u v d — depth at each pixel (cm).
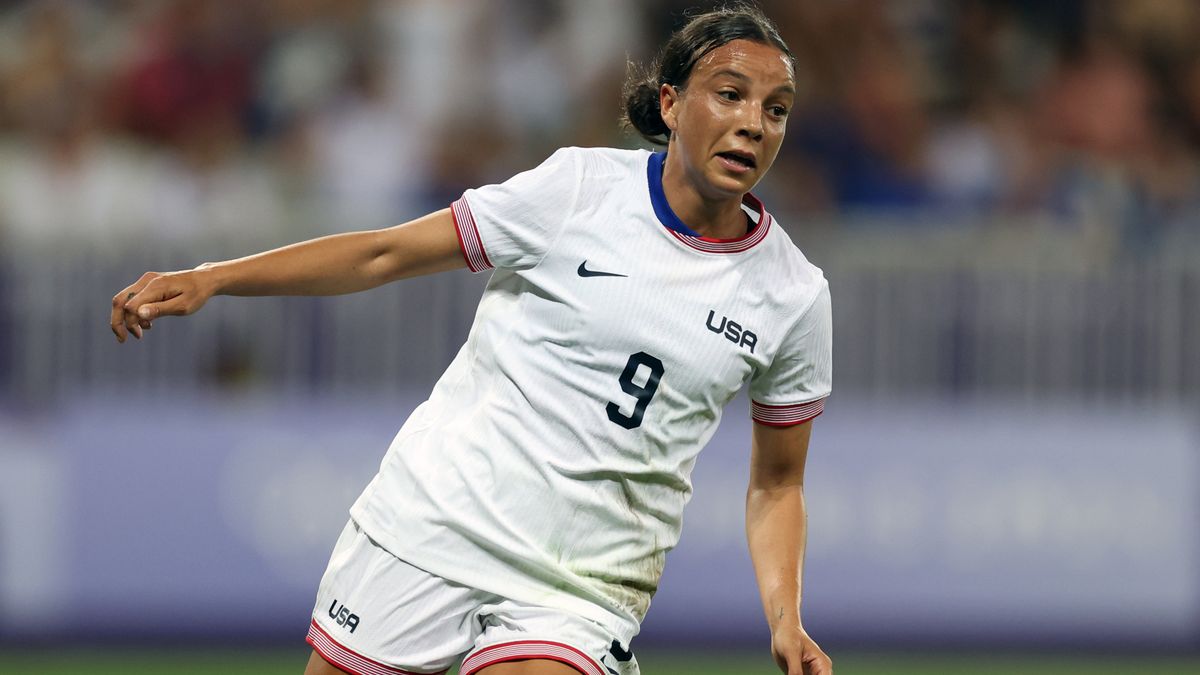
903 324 2975
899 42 3772
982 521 2908
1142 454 2934
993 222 3491
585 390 1204
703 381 1218
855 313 2972
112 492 2805
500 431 1221
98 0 3688
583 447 1208
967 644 2894
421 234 1215
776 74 1183
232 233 2952
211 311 2866
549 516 1211
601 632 1231
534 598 1217
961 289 2980
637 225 1211
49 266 2855
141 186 3438
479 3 3700
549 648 1201
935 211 3575
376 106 3606
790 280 1256
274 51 3650
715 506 2877
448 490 1228
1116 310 2973
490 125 3581
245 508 2822
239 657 2786
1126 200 3550
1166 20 3894
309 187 3484
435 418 1270
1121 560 2916
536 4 3722
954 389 2966
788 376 1295
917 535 2897
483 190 1225
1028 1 3881
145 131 3575
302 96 3619
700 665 2798
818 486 2894
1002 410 2952
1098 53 3866
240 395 2861
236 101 3616
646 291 1200
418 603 1237
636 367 1202
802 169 3562
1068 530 2917
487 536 1213
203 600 2805
